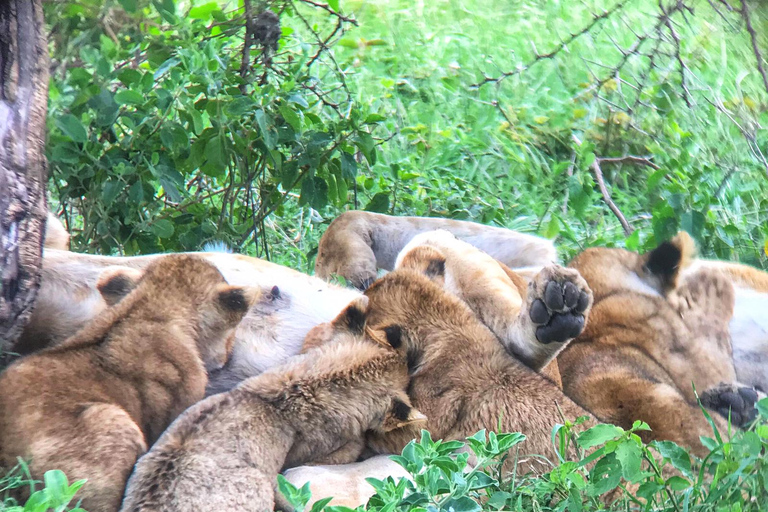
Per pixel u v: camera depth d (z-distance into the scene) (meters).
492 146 15.04
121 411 6.90
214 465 6.70
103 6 10.31
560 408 7.81
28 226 7.43
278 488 6.84
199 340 7.73
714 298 9.66
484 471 7.45
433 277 8.98
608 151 14.73
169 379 7.38
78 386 7.02
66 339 7.85
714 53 16.48
